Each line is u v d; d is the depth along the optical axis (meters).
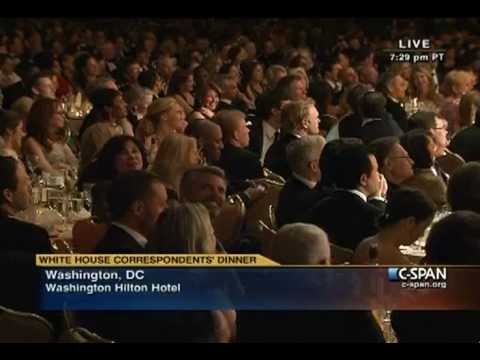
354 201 18.64
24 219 21.12
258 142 31.06
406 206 17.83
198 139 24.95
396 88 35.41
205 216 17.80
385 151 21.81
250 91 42.50
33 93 36.84
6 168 18.58
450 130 31.50
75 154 32.28
